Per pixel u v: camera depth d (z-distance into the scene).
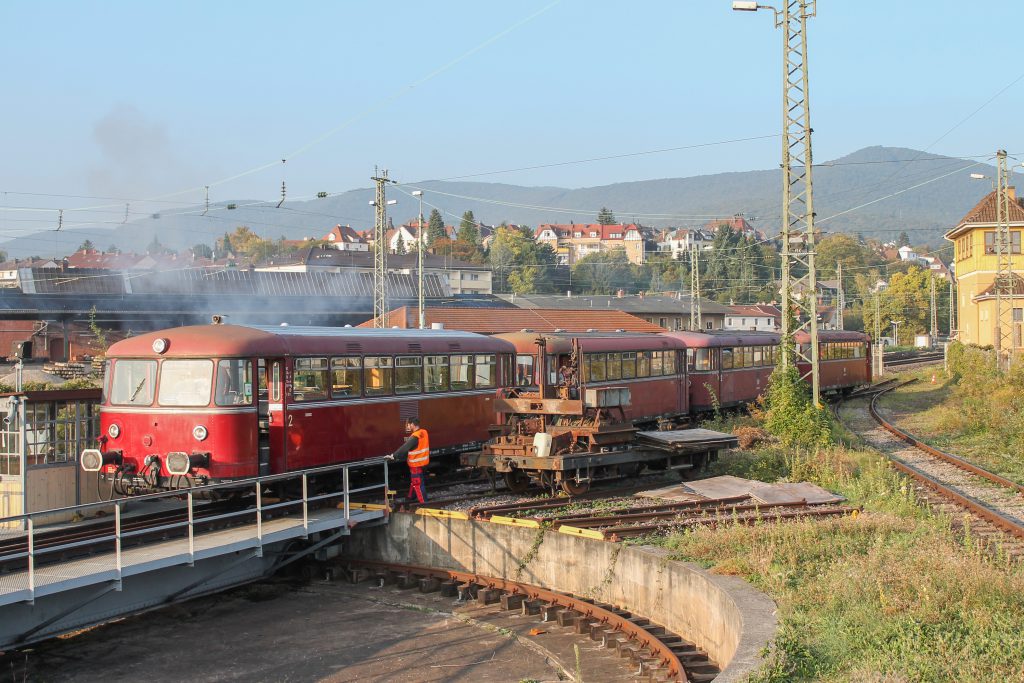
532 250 140.88
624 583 14.41
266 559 17.08
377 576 17.55
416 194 42.50
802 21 27.03
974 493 19.58
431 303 60.59
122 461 17.47
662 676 11.71
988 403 31.52
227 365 16.94
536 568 15.93
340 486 19.61
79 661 13.59
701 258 141.62
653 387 30.98
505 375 24.62
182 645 14.27
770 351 38.94
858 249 156.75
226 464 16.81
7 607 12.31
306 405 18.25
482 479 22.69
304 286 57.66
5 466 17.31
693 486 18.75
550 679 12.39
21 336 46.09
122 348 17.75
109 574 13.01
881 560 11.82
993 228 54.25
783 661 9.09
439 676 12.77
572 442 19.81
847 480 19.56
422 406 21.42
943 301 112.50
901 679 8.34
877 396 46.31
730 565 12.62
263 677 12.89
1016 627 9.37
